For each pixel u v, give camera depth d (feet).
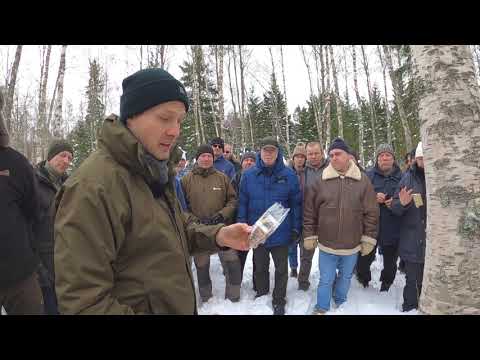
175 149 4.71
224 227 5.25
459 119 9.15
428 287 9.75
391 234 14.99
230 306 13.85
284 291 13.20
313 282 16.83
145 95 3.99
